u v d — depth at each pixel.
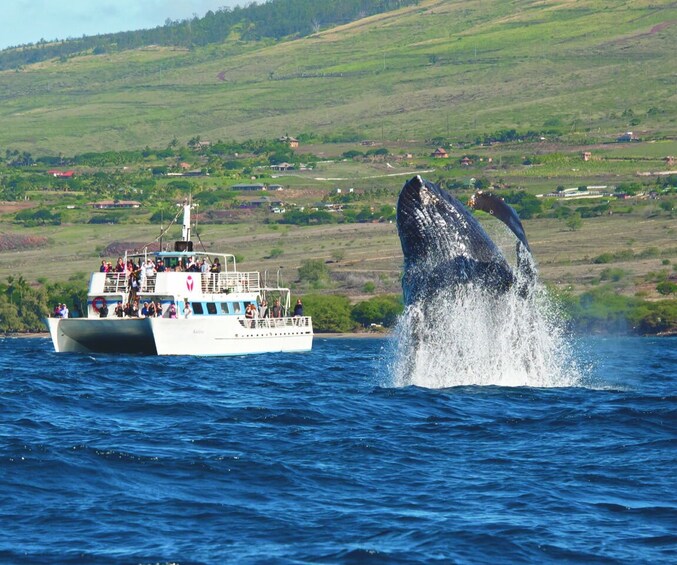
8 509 63.84
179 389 133.25
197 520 62.00
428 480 71.19
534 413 93.75
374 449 80.44
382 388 112.12
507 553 55.81
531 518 61.72
